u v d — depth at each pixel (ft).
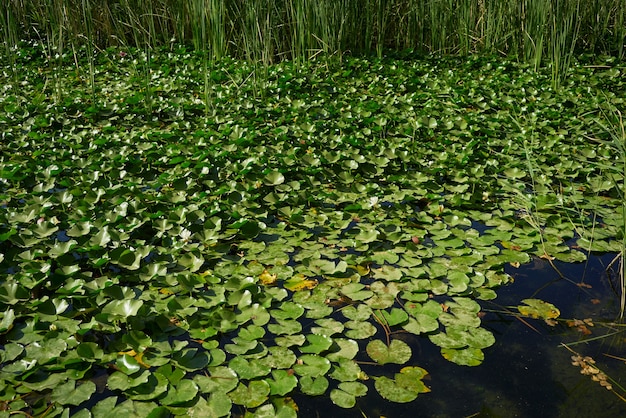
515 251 11.38
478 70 24.06
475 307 9.59
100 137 15.70
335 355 8.41
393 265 10.69
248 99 18.93
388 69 23.58
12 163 13.70
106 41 26.22
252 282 9.62
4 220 11.21
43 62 23.17
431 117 18.10
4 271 9.96
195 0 23.52
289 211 12.46
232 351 8.32
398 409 7.55
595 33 26.86
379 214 12.60
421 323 9.14
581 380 8.16
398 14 26.84
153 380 7.69
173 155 14.65
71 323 8.75
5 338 8.43
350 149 15.29
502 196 13.76
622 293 9.82
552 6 23.12
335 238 11.61
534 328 9.23
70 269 9.79
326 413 7.44
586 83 22.54
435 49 26.63
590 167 14.89
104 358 8.02
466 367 8.34
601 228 12.35
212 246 11.06
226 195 12.87
